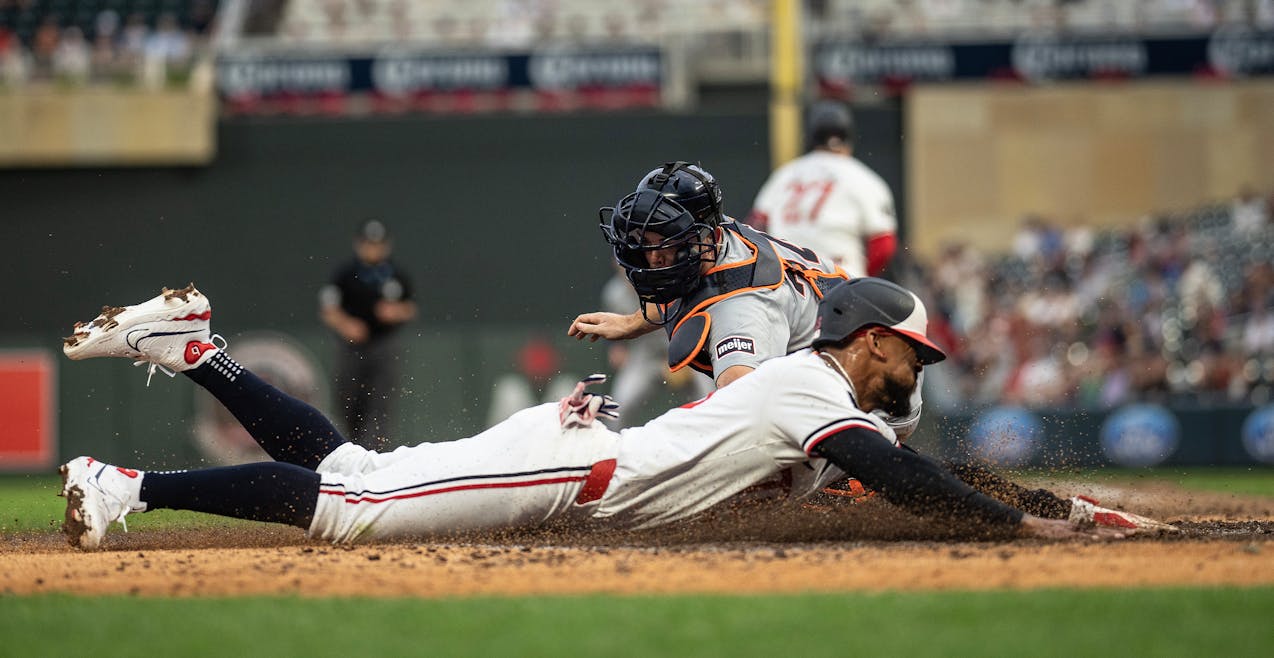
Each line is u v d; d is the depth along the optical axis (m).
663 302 18.89
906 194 70.25
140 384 51.69
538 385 52.16
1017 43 67.00
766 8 73.12
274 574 15.05
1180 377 56.88
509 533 17.77
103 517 16.95
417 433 51.09
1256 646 11.09
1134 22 69.50
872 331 16.55
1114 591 13.52
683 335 18.52
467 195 67.25
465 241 67.31
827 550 16.53
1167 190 71.38
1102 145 71.00
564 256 67.25
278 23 73.12
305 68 66.00
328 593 13.96
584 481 16.97
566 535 17.88
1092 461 49.56
